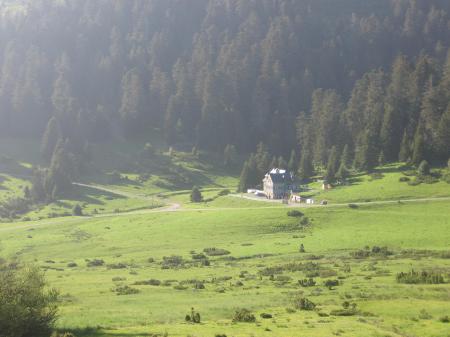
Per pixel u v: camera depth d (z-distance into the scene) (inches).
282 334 2598.4
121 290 4033.0
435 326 2888.8
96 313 3120.1
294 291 4023.1
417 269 4852.4
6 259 5743.1
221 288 4185.5
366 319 3063.5
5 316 2498.8
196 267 5595.5
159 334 2564.0
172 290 4116.6
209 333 2593.5
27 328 2613.2
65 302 3508.9
